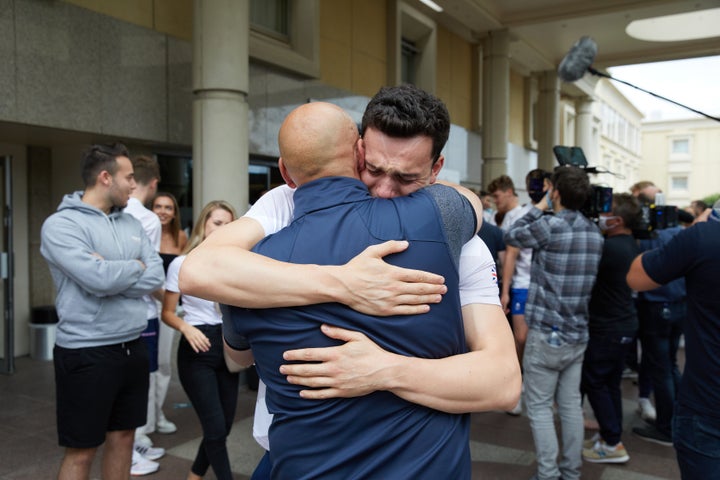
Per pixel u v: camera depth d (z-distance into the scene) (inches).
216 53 199.5
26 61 177.6
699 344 79.4
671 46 463.2
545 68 516.1
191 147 240.5
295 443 42.9
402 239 42.4
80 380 94.1
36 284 240.4
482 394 43.0
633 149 1275.8
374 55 368.8
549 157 530.6
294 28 297.0
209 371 113.0
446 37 461.7
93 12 197.2
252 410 176.7
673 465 143.4
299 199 45.8
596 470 139.8
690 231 81.4
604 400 141.1
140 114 214.7
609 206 137.9
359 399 41.5
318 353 41.0
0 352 230.2
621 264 131.4
